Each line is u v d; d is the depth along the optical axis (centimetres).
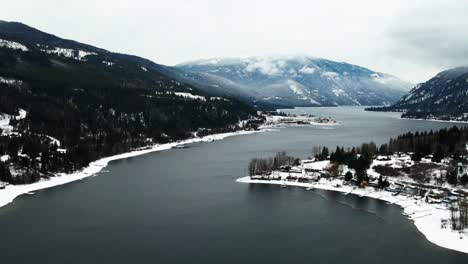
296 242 18200
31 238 18550
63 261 16350
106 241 18262
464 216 19762
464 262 16262
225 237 18762
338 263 16250
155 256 16800
